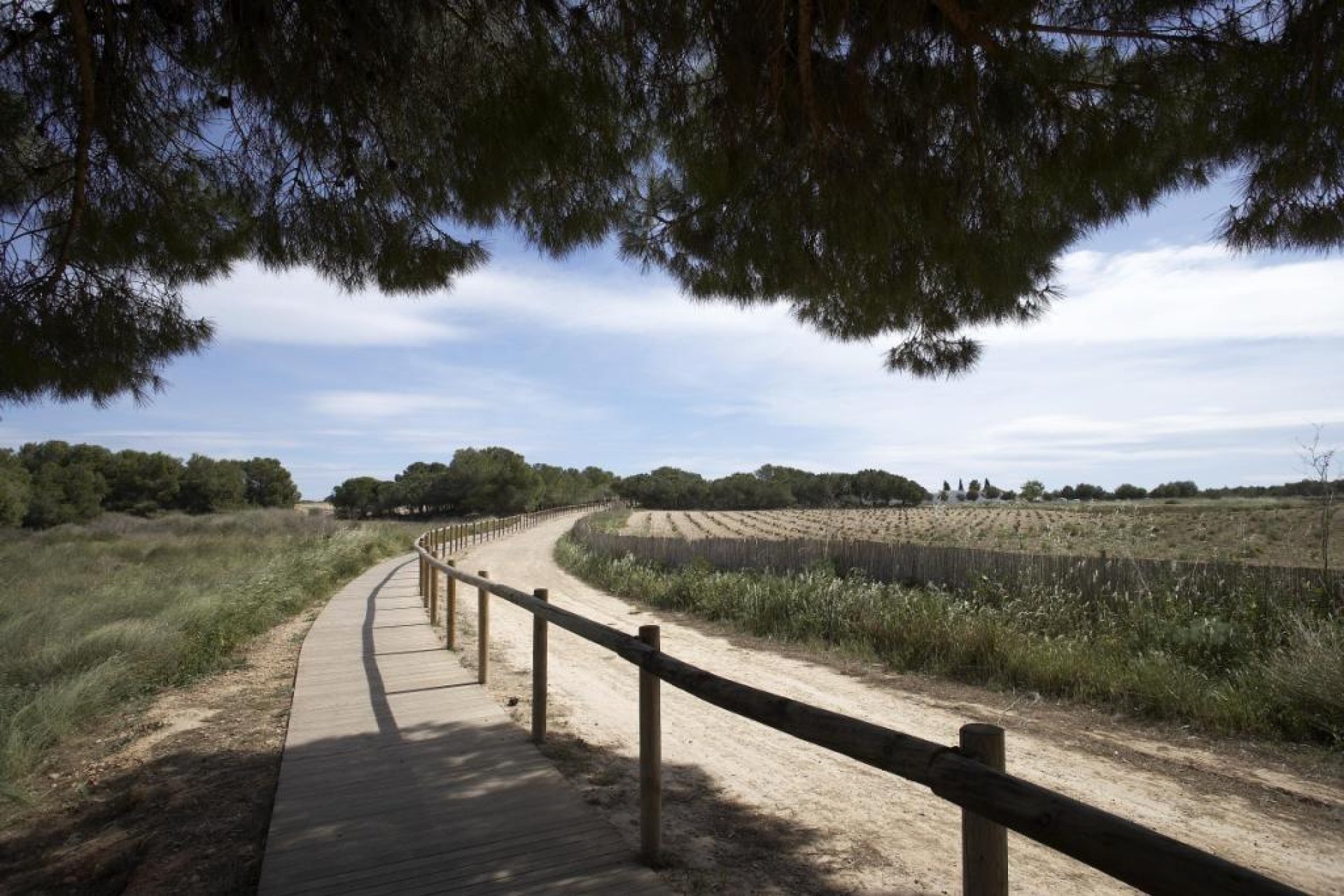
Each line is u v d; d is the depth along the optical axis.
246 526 35.09
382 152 4.17
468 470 73.56
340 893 2.96
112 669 7.04
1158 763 5.09
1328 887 3.36
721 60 3.61
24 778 4.89
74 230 3.76
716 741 5.59
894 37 3.46
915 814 4.18
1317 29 3.31
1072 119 4.05
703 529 49.19
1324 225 4.17
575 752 5.08
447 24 3.53
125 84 3.62
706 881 3.21
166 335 4.36
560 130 3.79
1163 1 3.58
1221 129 4.02
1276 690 5.89
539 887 3.03
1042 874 3.49
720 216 4.94
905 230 4.57
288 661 8.36
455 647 8.80
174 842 3.75
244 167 4.12
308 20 3.23
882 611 9.60
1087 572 9.35
